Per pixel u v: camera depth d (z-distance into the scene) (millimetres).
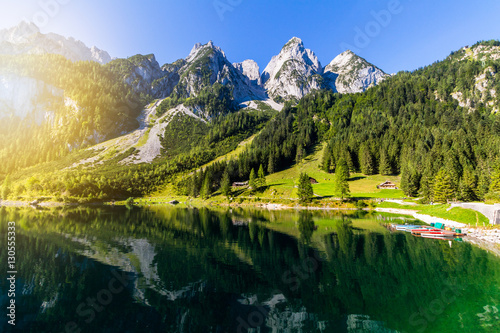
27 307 24188
